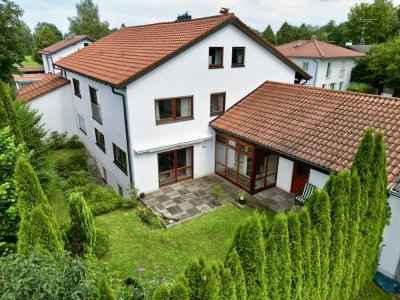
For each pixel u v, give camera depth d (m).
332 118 11.23
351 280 7.16
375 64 33.72
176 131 13.42
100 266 6.77
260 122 12.90
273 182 13.81
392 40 34.47
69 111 20.41
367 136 6.59
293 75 17.39
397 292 7.78
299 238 5.46
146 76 11.62
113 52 15.77
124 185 14.20
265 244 5.12
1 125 9.43
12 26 24.47
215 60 13.99
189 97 13.34
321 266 6.13
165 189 13.69
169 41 13.48
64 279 4.25
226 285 4.54
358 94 11.82
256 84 15.66
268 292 5.23
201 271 4.26
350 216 6.47
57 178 14.68
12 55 24.19
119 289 5.86
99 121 15.62
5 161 7.39
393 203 7.74
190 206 12.18
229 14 13.09
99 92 14.40
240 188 13.80
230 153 14.13
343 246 6.46
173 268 8.61
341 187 6.06
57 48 42.00
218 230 10.51
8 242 7.39
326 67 34.44
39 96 18.92
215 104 14.68
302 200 11.02
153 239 9.98
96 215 11.47
